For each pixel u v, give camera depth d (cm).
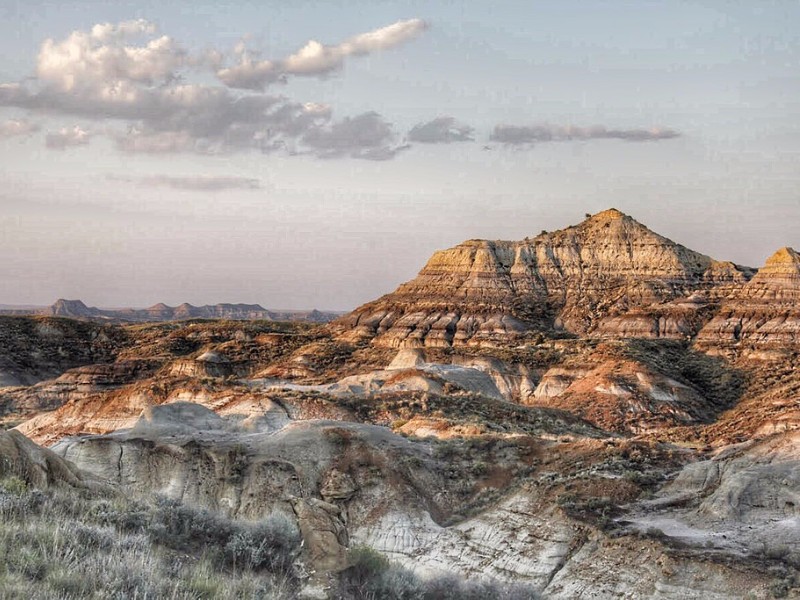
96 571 1762
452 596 2823
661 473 4894
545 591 4016
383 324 18862
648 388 13200
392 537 4809
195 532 2319
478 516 4878
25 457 2508
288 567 2253
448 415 8031
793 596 3419
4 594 1567
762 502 4216
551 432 8356
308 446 5441
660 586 3672
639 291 19850
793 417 8731
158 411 6606
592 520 4344
